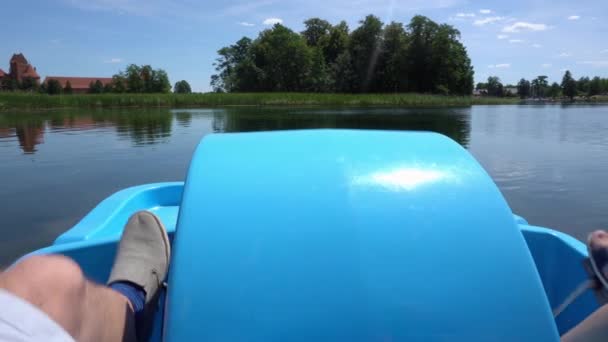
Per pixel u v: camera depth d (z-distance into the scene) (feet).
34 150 24.53
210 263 2.64
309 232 2.77
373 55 179.32
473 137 30.76
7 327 1.95
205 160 3.24
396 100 119.14
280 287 2.59
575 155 21.83
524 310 2.62
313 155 3.27
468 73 181.68
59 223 11.84
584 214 12.49
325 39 211.41
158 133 34.35
